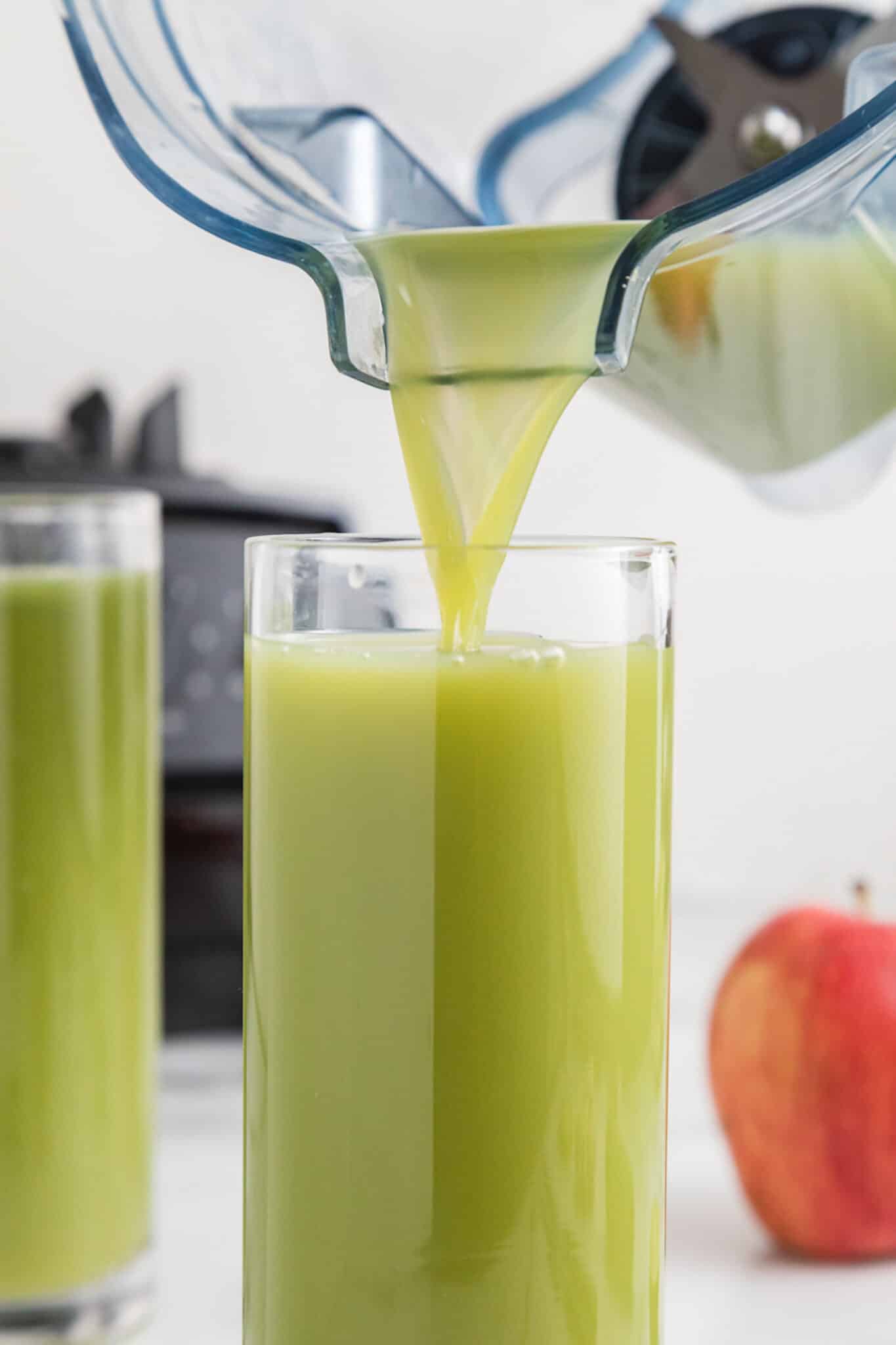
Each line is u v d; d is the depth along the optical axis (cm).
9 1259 57
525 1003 46
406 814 46
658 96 58
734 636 94
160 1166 66
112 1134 57
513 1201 46
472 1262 46
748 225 50
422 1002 46
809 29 59
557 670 46
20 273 88
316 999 46
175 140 51
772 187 46
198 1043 72
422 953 46
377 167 54
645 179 59
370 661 46
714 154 58
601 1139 47
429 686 46
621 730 46
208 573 70
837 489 62
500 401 48
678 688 94
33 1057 56
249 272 90
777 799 95
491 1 55
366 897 46
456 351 48
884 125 46
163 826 70
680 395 59
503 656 46
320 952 46
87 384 89
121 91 50
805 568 94
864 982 59
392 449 93
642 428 93
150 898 59
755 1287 59
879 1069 59
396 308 48
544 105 57
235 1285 60
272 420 91
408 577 46
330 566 46
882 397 59
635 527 93
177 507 70
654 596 47
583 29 57
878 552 94
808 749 95
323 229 52
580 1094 46
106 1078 57
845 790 95
